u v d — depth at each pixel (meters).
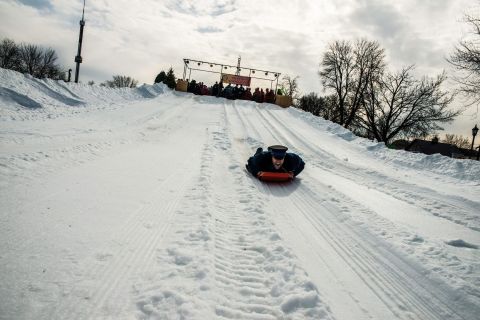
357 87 36.81
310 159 11.03
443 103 31.95
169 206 4.88
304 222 5.15
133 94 24.48
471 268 3.91
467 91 14.34
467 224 5.76
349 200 6.24
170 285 3.00
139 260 3.35
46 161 6.16
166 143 10.16
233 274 3.46
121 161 7.12
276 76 35.78
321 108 57.12
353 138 16.14
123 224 4.07
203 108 22.52
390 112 34.62
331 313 2.99
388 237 4.62
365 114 36.78
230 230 4.52
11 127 8.89
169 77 38.78
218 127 15.19
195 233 4.07
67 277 2.89
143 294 2.83
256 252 3.97
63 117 11.85
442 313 3.17
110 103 18.58
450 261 4.05
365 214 5.54
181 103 23.58
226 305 2.93
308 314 2.93
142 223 4.19
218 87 32.94
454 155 59.72
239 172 7.62
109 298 2.72
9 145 6.93
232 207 5.43
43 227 3.68
